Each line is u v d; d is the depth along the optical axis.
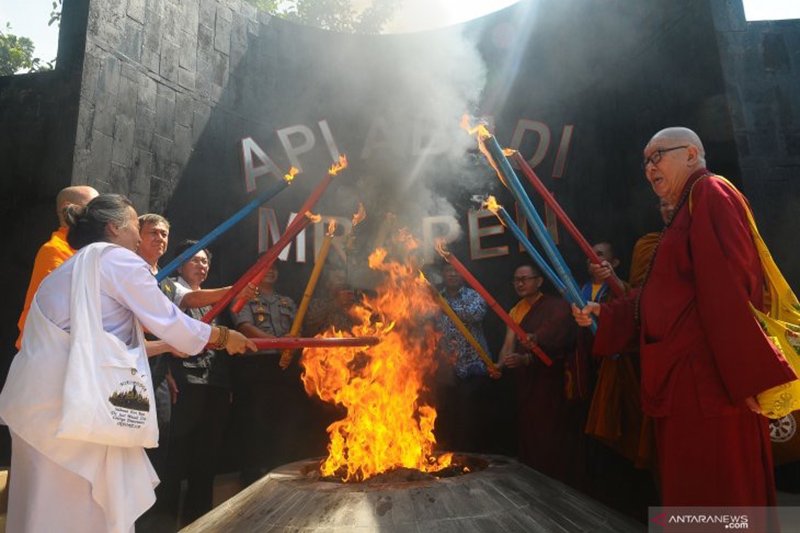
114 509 1.51
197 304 2.70
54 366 1.50
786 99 3.94
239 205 5.20
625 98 4.76
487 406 4.63
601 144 4.99
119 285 1.63
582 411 3.54
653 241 3.17
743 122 3.91
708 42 4.07
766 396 1.48
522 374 3.68
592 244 5.01
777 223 3.81
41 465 1.51
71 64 4.11
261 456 4.44
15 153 4.13
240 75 5.31
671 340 1.65
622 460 3.64
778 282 1.64
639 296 1.95
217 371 3.32
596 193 5.00
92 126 4.11
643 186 4.54
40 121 4.11
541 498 2.13
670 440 1.64
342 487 2.09
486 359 3.60
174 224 4.66
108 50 4.25
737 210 1.63
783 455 3.09
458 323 3.62
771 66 3.98
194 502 3.24
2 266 4.07
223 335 1.92
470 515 1.92
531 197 5.32
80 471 1.48
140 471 1.63
